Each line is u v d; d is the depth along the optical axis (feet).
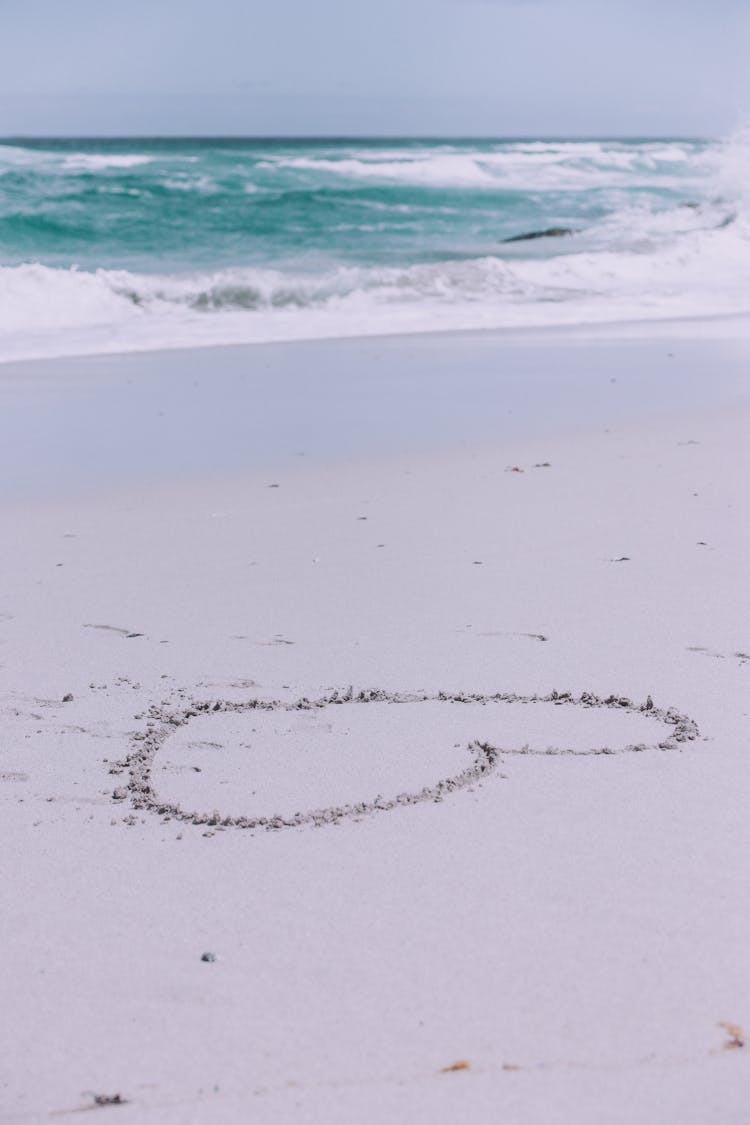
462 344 42.78
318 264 66.90
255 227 84.84
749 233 76.07
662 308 52.90
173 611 16.21
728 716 12.71
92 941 8.92
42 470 24.54
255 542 19.43
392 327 46.80
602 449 26.13
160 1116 7.16
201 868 9.90
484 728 12.48
